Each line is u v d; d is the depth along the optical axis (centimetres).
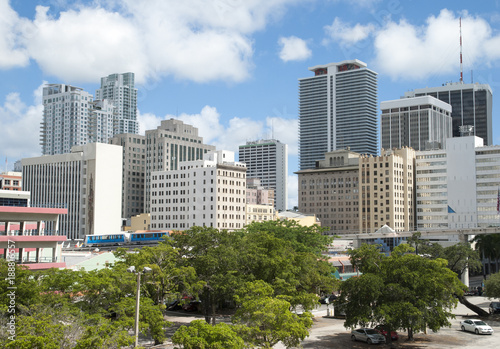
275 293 8169
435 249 15800
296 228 13512
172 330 8594
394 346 7738
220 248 8806
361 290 7581
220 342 5134
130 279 7175
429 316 7406
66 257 11950
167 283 7925
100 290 6869
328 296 12388
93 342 4841
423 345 7806
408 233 19638
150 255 8119
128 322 6038
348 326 7900
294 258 9400
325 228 13888
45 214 9862
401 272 7644
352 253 8894
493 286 10169
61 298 6450
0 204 10762
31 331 4844
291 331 5969
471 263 15075
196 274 8581
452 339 8238
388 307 7306
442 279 7569
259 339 6072
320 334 8619
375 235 19975
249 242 9631
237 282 8225
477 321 8894
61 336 4897
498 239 18425
